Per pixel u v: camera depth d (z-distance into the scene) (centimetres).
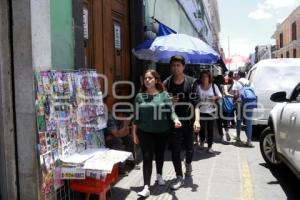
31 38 461
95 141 588
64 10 562
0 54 461
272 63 1092
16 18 462
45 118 477
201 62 893
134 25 977
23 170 477
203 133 931
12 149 473
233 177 693
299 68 1083
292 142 574
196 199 571
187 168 680
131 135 730
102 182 500
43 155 469
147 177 576
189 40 900
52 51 529
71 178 496
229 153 905
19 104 470
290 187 640
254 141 1077
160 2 1248
